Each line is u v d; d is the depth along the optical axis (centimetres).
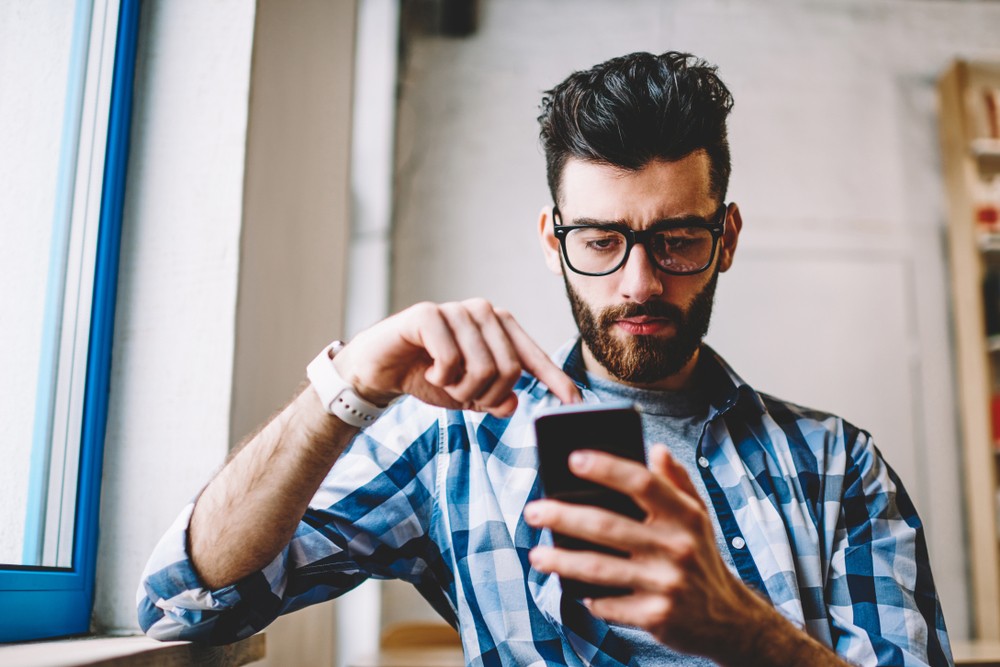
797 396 350
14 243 108
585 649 102
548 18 378
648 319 110
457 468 114
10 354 107
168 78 132
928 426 350
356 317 348
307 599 104
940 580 338
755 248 359
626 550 66
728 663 75
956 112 352
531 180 369
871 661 101
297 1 153
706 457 118
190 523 91
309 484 88
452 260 362
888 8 379
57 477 116
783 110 369
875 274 359
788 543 110
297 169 152
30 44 112
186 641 98
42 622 106
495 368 77
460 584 108
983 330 336
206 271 127
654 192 109
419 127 371
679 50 372
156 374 125
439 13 379
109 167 124
